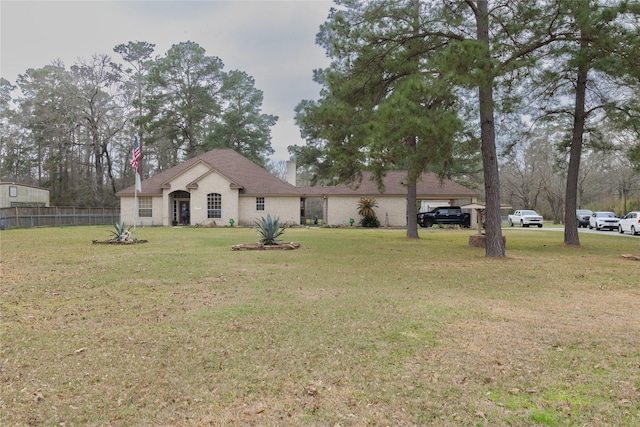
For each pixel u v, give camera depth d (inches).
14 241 703.7
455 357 167.0
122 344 182.7
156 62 1804.9
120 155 2055.9
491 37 512.4
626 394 134.3
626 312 239.5
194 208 1307.8
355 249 592.4
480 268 411.2
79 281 333.7
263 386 140.6
